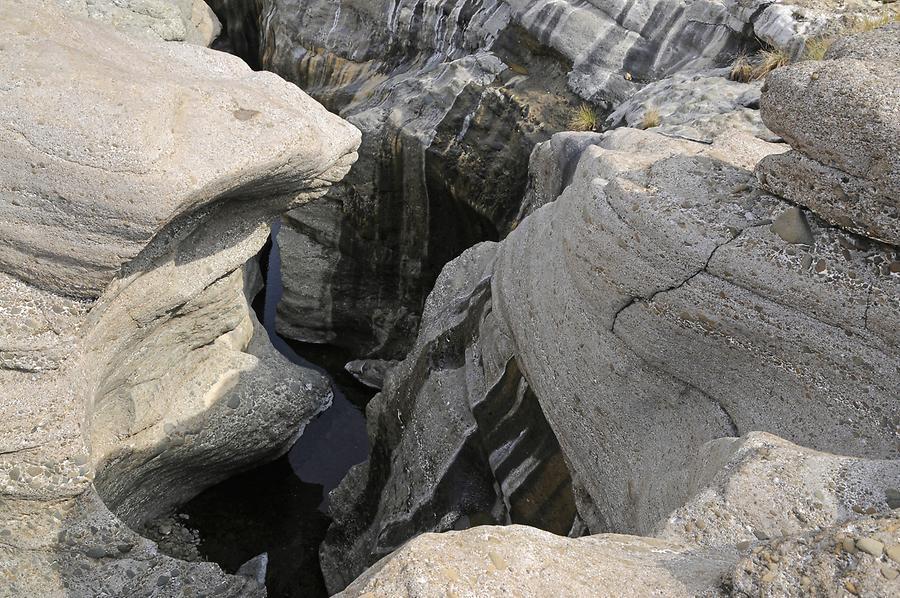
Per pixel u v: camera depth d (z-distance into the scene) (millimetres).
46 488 5277
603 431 4633
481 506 5828
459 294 6719
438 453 6148
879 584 2168
